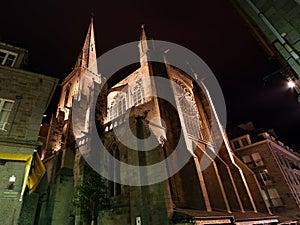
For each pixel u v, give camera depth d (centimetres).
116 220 1667
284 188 3094
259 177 3381
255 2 977
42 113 1437
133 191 1614
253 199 2772
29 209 2450
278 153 3688
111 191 1912
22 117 1349
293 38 871
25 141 1244
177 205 1717
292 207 2928
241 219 1752
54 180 2475
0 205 1064
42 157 3931
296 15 863
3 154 1159
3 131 1254
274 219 2272
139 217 1477
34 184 1305
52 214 2111
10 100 1375
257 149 3612
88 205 1709
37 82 1522
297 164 4219
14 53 1591
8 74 1442
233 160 2909
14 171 1166
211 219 1439
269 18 931
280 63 1150
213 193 2098
